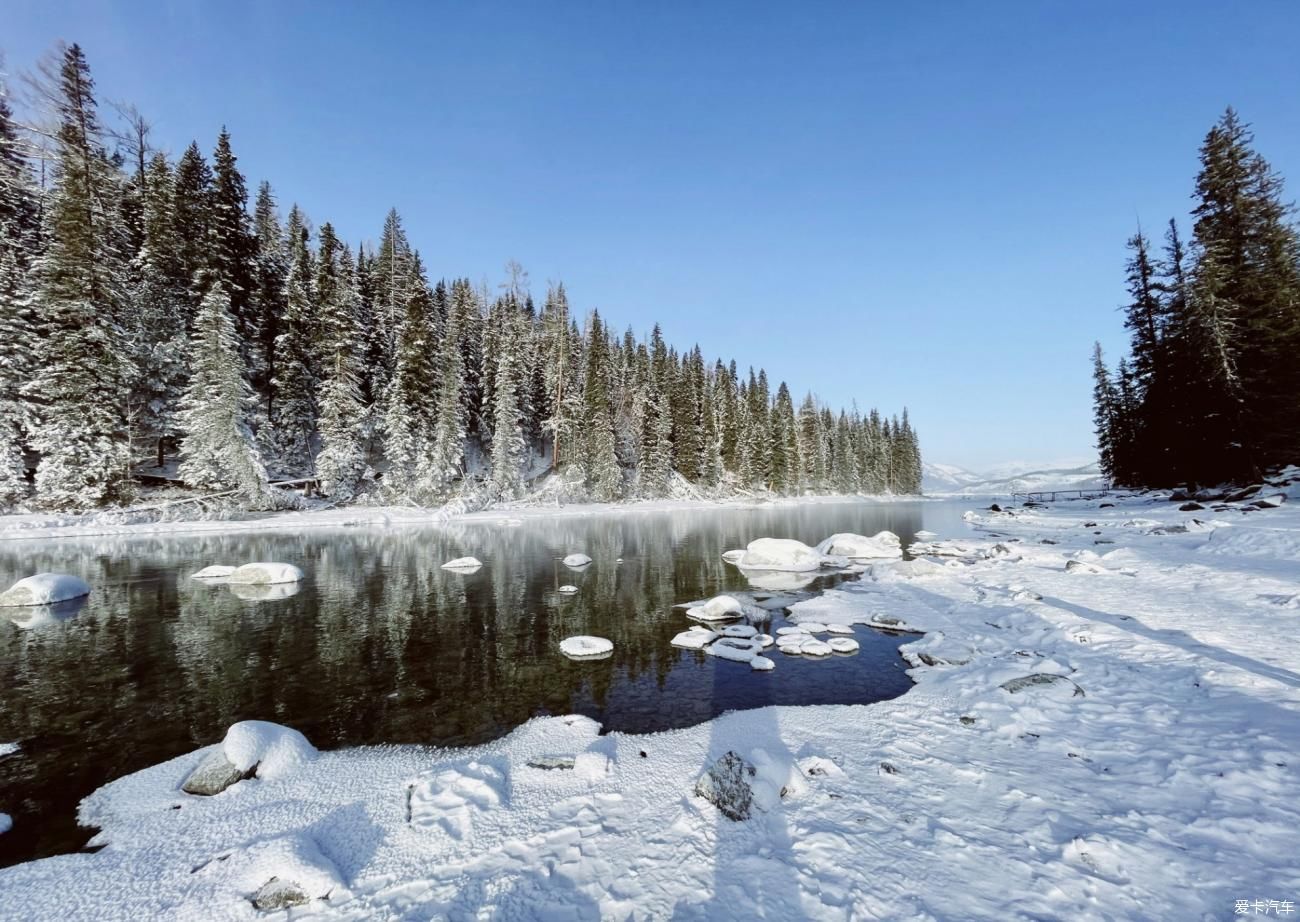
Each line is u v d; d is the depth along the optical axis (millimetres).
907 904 3578
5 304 28078
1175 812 4484
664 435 63031
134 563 19219
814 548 25031
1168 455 35062
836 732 6582
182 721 7258
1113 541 20562
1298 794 4570
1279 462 28688
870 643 10641
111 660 9688
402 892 3887
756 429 75125
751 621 12547
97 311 28797
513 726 7098
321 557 21422
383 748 6473
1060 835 4270
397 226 62562
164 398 33531
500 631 11672
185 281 35844
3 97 31016
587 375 57281
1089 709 6695
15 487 26984
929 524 38656
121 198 37469
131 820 4961
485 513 40969
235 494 32875
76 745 6566
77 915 3738
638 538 29609
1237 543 15609
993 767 5488
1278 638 8453
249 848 4312
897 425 111562
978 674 8172
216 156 37375
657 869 4066
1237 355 27766
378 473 42531
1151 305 36312
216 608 13484
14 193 33844
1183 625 9461
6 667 9320
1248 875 3695
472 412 51562
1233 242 28969
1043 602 11953
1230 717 6070
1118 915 3416
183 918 3691
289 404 38281
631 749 6270
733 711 7449
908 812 4723
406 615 12984
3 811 5141
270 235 51094
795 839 4367
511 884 3938
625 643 10828
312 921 3613
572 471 51844
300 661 9703
